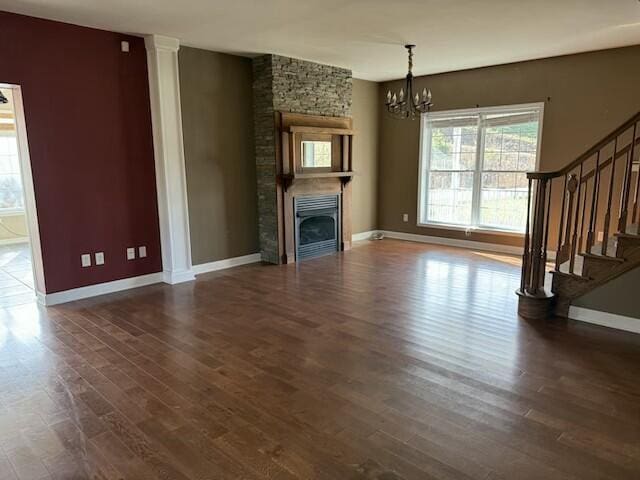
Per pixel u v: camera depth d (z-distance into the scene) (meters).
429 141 7.43
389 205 8.07
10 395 2.80
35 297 4.75
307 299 4.61
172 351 3.41
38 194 4.32
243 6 3.79
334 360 3.23
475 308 4.28
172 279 5.24
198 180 5.52
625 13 4.03
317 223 6.61
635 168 5.29
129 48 4.76
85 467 2.15
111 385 2.91
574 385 2.84
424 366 3.12
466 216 7.15
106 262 4.87
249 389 2.84
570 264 3.91
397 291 4.84
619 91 5.48
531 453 2.20
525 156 6.37
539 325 3.84
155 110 4.96
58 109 4.36
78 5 3.77
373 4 3.75
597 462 2.13
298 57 5.84
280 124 5.86
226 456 2.21
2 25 3.96
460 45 5.21
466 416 2.52
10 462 2.19
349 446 2.27
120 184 4.88
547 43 5.15
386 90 7.79
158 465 2.15
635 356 3.24
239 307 4.39
